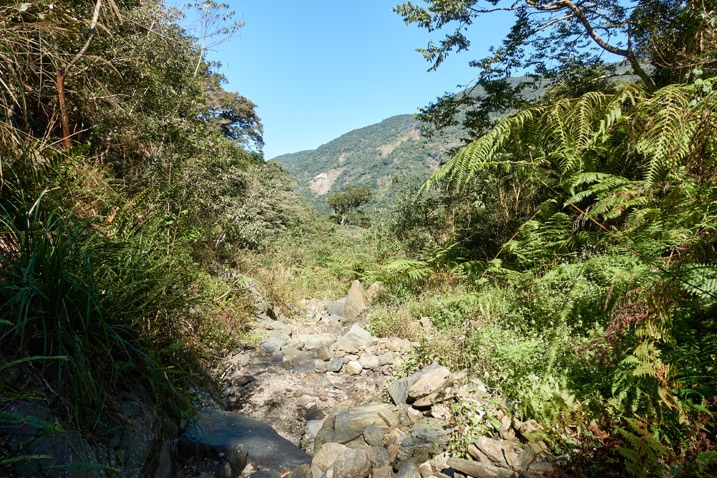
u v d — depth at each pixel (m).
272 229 12.66
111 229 2.78
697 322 2.01
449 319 4.21
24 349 1.67
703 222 1.88
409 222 9.73
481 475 1.83
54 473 1.40
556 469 1.70
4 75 2.66
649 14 6.36
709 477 1.36
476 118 8.91
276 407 3.09
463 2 7.92
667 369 1.71
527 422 2.14
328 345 4.66
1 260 1.72
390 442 2.35
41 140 2.87
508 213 7.36
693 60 3.39
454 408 2.41
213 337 3.83
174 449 2.21
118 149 5.07
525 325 3.47
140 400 2.04
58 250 1.82
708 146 1.85
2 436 1.38
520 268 5.27
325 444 2.31
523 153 3.68
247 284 5.53
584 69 8.11
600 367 2.19
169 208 4.17
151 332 2.39
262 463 2.19
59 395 1.57
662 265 1.90
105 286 2.05
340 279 9.41
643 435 1.49
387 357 3.90
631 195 3.08
